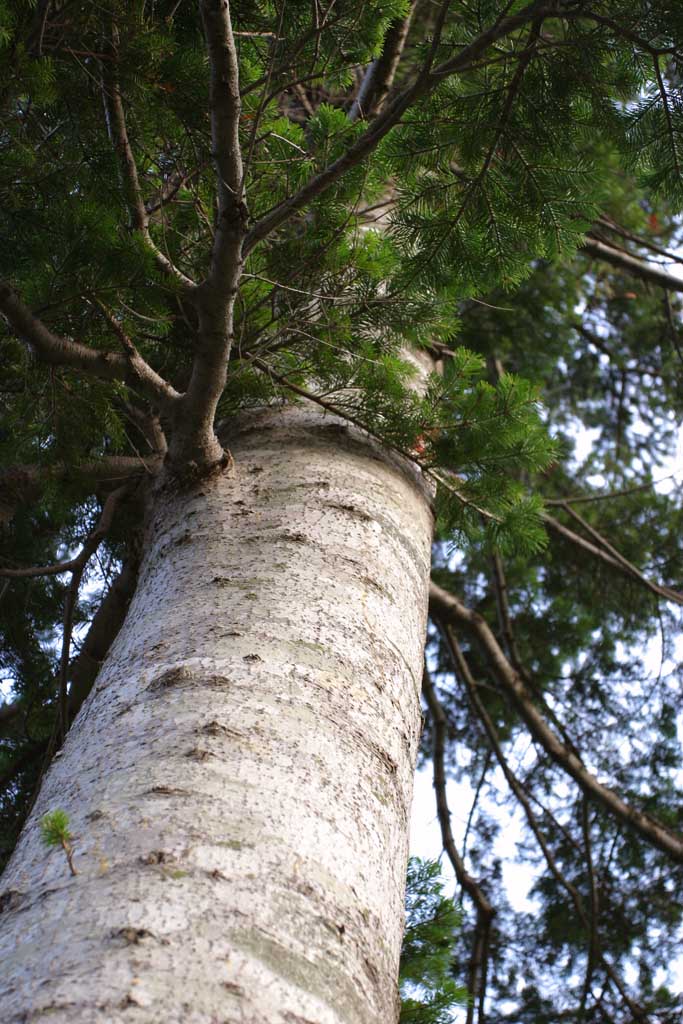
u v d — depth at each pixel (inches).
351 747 64.4
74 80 98.5
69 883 49.9
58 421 111.3
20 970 44.8
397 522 99.8
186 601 79.5
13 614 159.6
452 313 133.0
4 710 157.8
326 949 48.4
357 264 122.8
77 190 101.7
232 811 54.2
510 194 116.2
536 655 290.0
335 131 116.1
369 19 107.3
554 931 261.6
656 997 235.6
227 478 101.7
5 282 90.3
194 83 98.3
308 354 123.0
